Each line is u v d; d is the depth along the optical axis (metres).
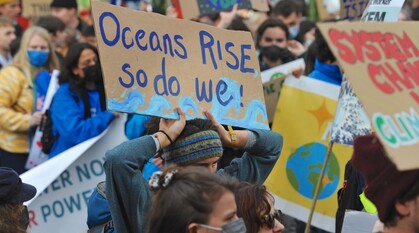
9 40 14.49
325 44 10.27
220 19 14.36
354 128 7.37
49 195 10.38
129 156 5.98
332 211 9.81
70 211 10.48
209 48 6.55
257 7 10.73
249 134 6.71
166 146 6.21
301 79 10.17
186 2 10.51
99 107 11.06
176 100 6.27
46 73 12.23
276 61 12.36
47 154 11.26
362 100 3.96
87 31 13.89
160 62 6.25
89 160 10.66
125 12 6.11
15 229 5.81
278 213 5.99
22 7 18.41
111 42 6.02
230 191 4.80
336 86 10.09
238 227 4.75
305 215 9.89
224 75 6.58
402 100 4.03
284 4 16.09
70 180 10.52
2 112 12.00
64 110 10.96
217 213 4.73
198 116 6.34
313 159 9.97
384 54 4.15
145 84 6.14
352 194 7.32
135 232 6.04
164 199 4.79
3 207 5.80
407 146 3.88
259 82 6.77
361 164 4.27
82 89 11.06
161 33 6.29
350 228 6.07
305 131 10.09
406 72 4.14
